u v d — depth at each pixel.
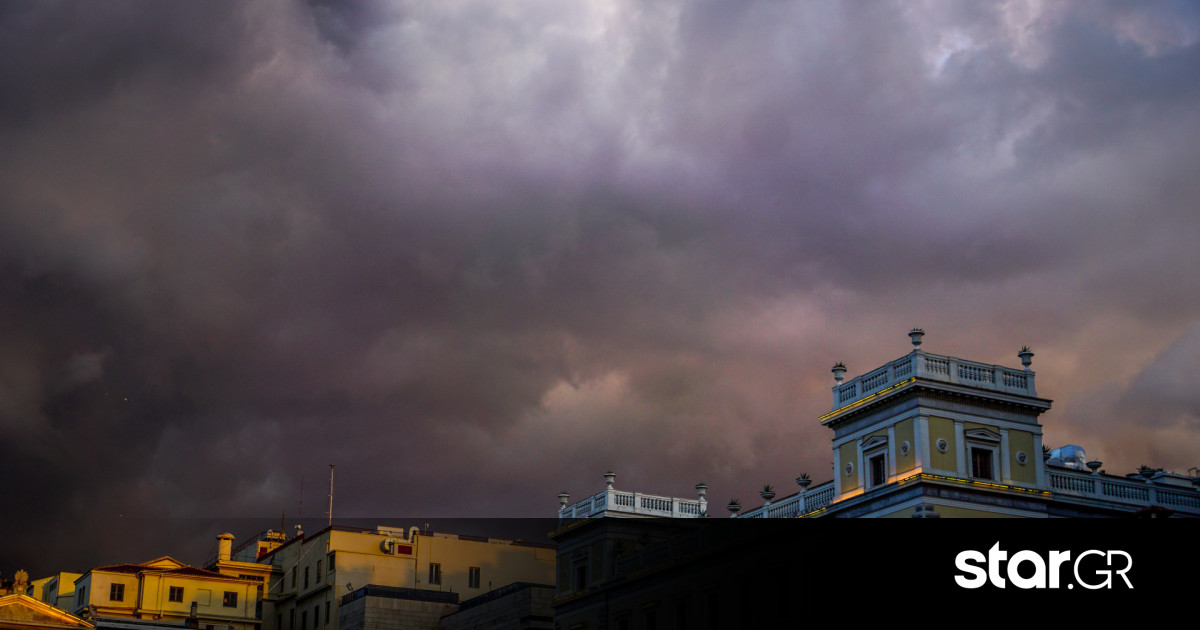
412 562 96.75
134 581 97.38
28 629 85.81
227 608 101.25
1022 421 63.31
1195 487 72.25
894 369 62.94
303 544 103.75
